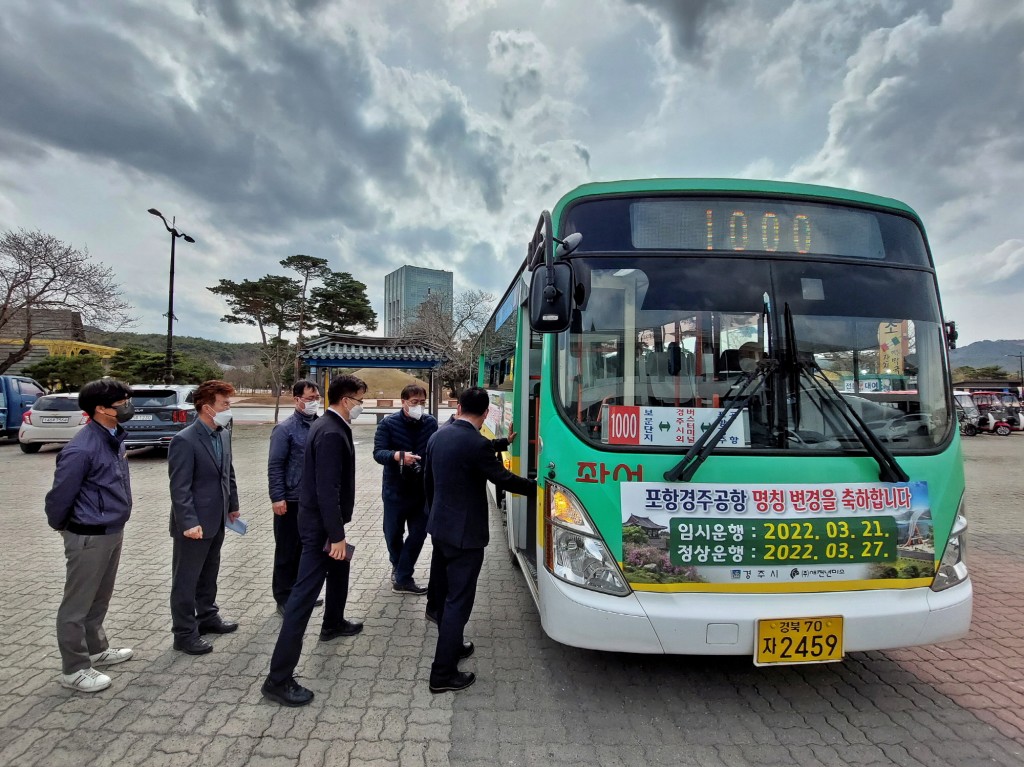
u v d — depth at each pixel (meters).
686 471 2.77
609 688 3.21
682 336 3.00
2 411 14.76
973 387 39.31
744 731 2.81
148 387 11.73
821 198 3.21
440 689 3.12
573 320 3.02
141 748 2.61
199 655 3.54
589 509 2.84
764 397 2.92
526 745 2.68
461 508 3.13
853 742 2.72
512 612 4.30
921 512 2.87
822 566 2.77
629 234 3.14
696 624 2.67
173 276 19.08
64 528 3.07
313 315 39.81
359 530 6.70
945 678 3.34
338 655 3.58
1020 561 5.72
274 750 2.62
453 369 27.64
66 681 3.08
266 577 5.03
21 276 19.06
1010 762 2.58
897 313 3.13
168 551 5.72
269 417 27.78
